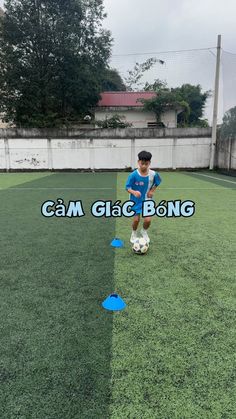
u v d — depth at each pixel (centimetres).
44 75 1945
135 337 222
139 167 405
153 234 499
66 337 221
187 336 224
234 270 347
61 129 1831
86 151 1847
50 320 244
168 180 1330
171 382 180
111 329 232
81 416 156
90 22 1917
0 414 158
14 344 213
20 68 1894
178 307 266
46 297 281
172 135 1817
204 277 328
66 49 1853
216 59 1630
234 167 1493
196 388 176
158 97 2203
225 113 1573
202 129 1798
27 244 439
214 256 394
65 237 476
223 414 158
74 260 376
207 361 198
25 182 1249
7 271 341
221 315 253
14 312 256
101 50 1973
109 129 1830
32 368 190
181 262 372
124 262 371
